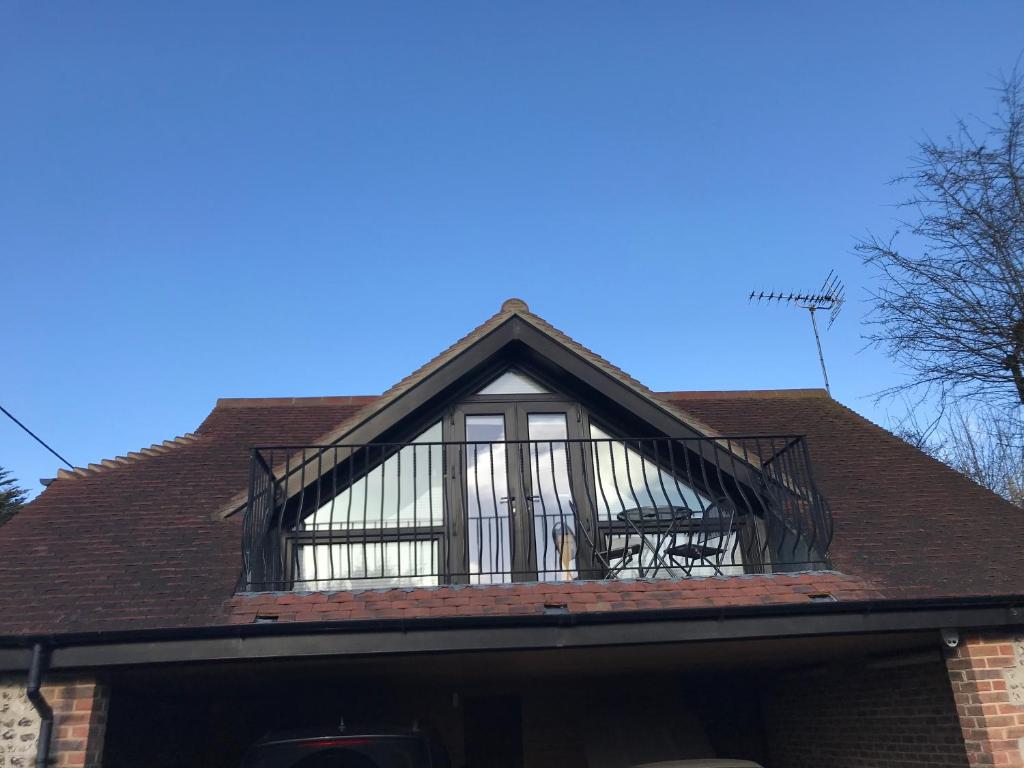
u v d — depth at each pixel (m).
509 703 8.91
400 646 5.36
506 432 7.76
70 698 5.27
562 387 7.93
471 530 7.36
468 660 6.20
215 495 7.65
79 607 5.58
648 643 5.59
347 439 7.16
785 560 7.12
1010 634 6.05
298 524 6.59
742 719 9.41
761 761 9.27
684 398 11.45
